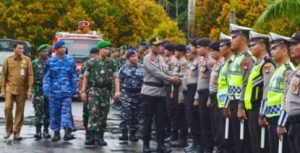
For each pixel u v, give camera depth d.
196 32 43.53
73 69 15.30
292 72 9.20
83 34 28.91
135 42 45.16
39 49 15.73
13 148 14.02
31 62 15.88
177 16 58.28
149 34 46.53
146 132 13.38
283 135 9.13
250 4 39.62
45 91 14.99
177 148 14.79
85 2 43.53
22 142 15.08
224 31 38.44
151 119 13.38
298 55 8.66
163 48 14.84
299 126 8.59
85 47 28.47
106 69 14.53
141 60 17.64
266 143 9.94
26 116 21.11
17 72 15.42
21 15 42.59
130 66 15.80
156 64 13.16
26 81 15.55
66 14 42.94
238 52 10.90
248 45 10.84
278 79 9.36
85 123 15.18
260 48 10.02
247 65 10.62
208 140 12.97
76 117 21.34
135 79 15.70
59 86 15.06
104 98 14.55
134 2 46.81
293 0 17.91
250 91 10.09
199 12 43.34
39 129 15.70
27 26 42.88
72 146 14.48
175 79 13.21
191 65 13.64
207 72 12.81
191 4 36.09
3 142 15.02
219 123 11.57
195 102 13.32
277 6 18.00
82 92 14.67
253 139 10.14
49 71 15.02
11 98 15.45
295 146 8.68
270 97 9.46
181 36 37.12
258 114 10.04
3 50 29.72
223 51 11.64
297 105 8.59
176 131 15.19
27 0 42.72
